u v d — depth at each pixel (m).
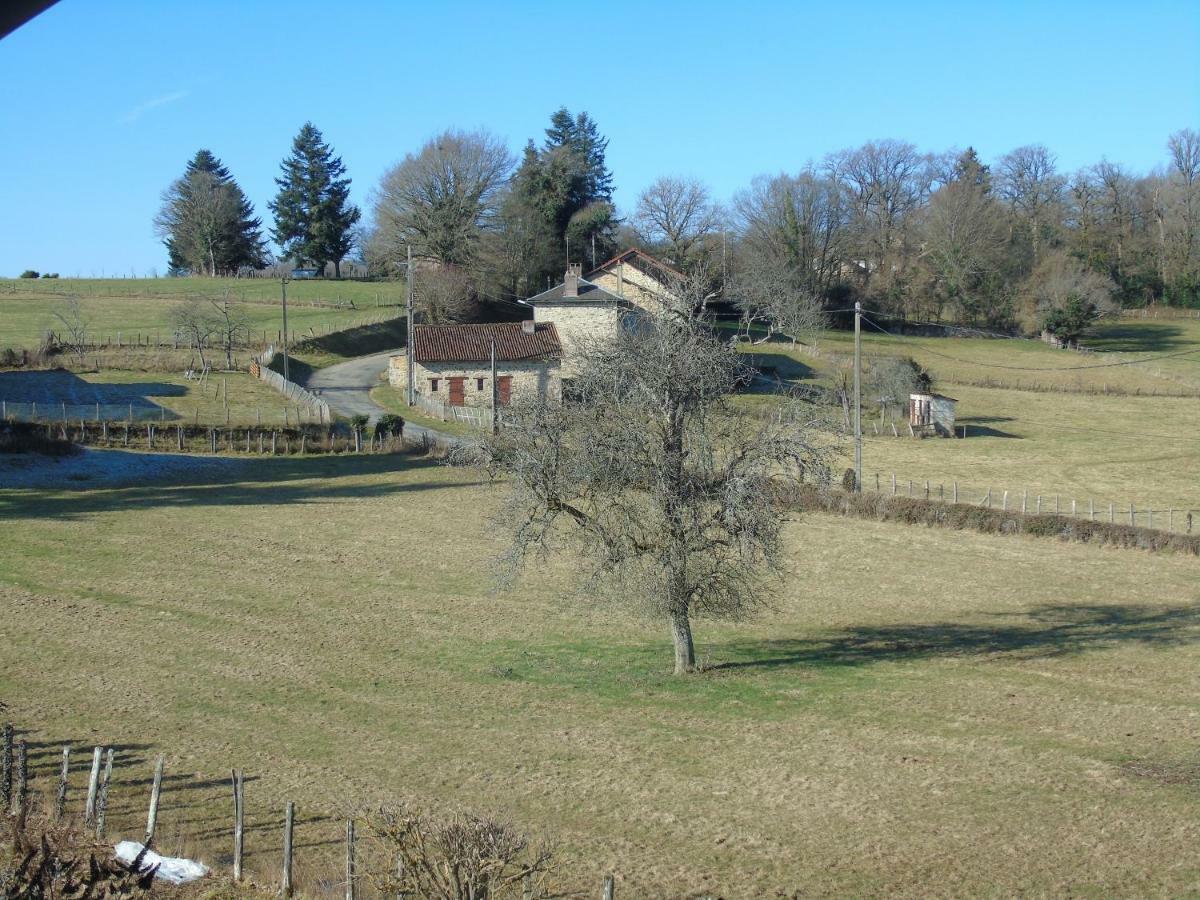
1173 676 28.16
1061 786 20.78
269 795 19.86
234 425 63.53
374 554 40.97
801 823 19.09
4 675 26.33
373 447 63.09
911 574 40.00
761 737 23.58
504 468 28.02
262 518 46.50
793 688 27.16
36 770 20.38
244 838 17.75
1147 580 39.28
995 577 39.66
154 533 42.94
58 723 23.27
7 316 104.12
